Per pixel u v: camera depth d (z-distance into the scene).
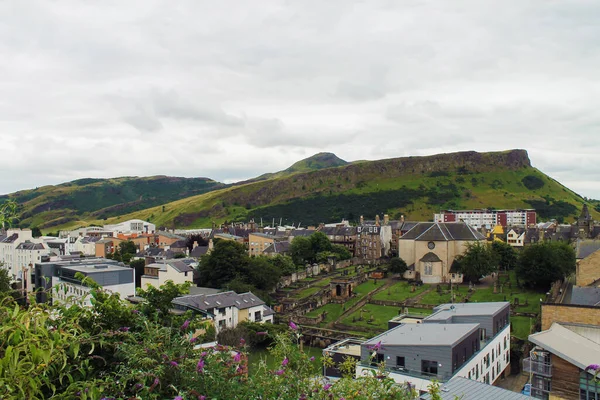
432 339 50.56
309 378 15.92
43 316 12.04
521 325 83.19
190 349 15.26
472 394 33.38
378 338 53.69
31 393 10.74
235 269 107.56
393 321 69.12
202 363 14.14
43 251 138.12
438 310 69.88
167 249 179.00
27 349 11.18
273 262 126.88
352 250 181.62
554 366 40.28
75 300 18.38
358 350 59.69
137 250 191.50
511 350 68.94
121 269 94.06
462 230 133.25
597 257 70.88
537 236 183.88
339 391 15.72
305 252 151.88
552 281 104.00
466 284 122.25
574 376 38.97
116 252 171.38
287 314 95.44
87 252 183.38
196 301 78.44
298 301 107.06
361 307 103.19
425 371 48.34
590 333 45.81
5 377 10.46
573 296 58.75
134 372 13.20
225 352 15.52
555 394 40.06
